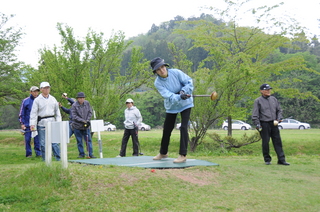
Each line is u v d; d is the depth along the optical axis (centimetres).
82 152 989
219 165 613
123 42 1550
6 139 1917
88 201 399
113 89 1557
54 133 487
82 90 1445
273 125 789
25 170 475
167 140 635
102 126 888
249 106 1672
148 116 6138
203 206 407
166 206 400
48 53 1534
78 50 1451
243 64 1495
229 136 1582
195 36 1697
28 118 1002
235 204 420
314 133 2656
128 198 416
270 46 1619
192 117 1573
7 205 384
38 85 1559
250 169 653
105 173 479
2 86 1773
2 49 1723
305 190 513
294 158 1039
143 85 1767
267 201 439
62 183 430
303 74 5191
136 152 1034
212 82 1564
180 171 539
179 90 593
